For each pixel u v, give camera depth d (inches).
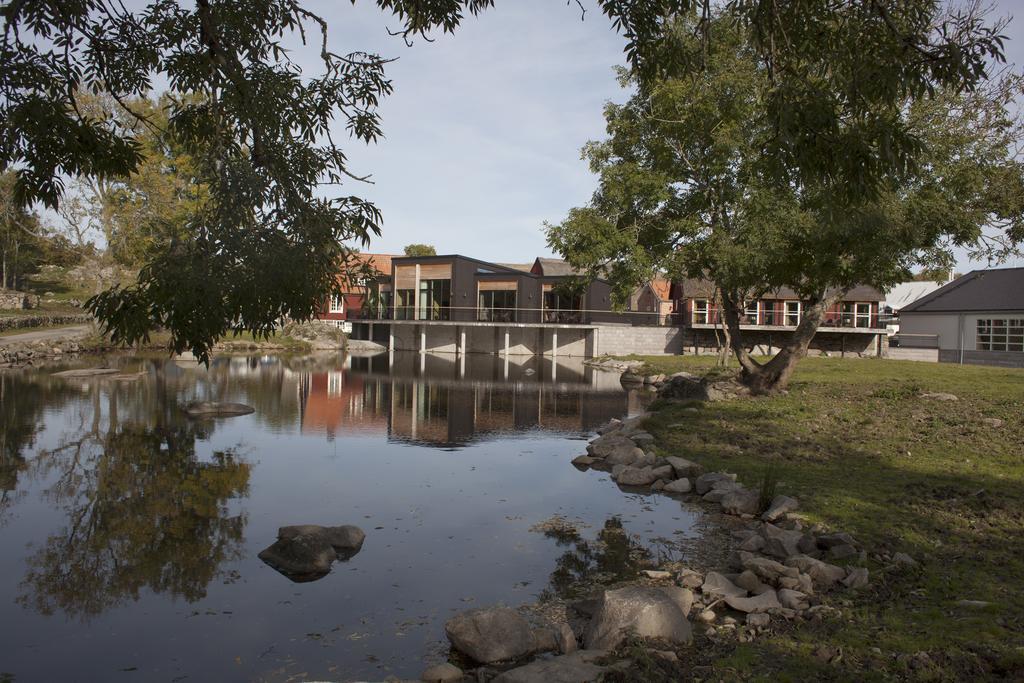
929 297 1731.1
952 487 363.9
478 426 680.4
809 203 582.6
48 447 517.3
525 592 255.3
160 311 146.1
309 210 166.1
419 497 393.4
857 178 190.7
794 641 193.8
